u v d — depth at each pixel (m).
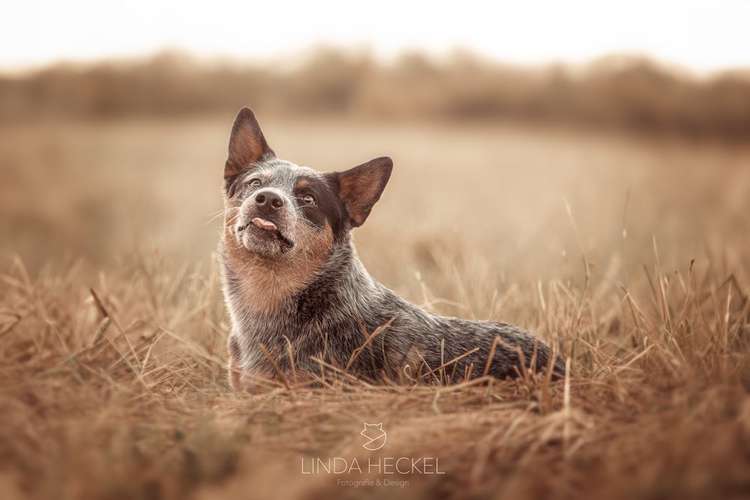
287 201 6.90
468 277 10.38
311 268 7.02
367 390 6.11
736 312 7.48
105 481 3.97
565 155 39.12
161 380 6.36
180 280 9.83
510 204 21.69
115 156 35.22
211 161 33.38
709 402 4.93
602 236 15.04
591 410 5.45
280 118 67.00
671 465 4.04
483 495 4.15
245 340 7.14
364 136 46.75
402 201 21.02
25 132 44.53
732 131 57.41
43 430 4.65
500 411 5.39
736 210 18.17
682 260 12.27
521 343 7.12
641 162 35.81
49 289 9.05
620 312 8.30
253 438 4.87
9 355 6.92
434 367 6.91
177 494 4.05
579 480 4.25
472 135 53.22
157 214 19.62
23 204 20.20
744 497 3.77
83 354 6.61
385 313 7.16
